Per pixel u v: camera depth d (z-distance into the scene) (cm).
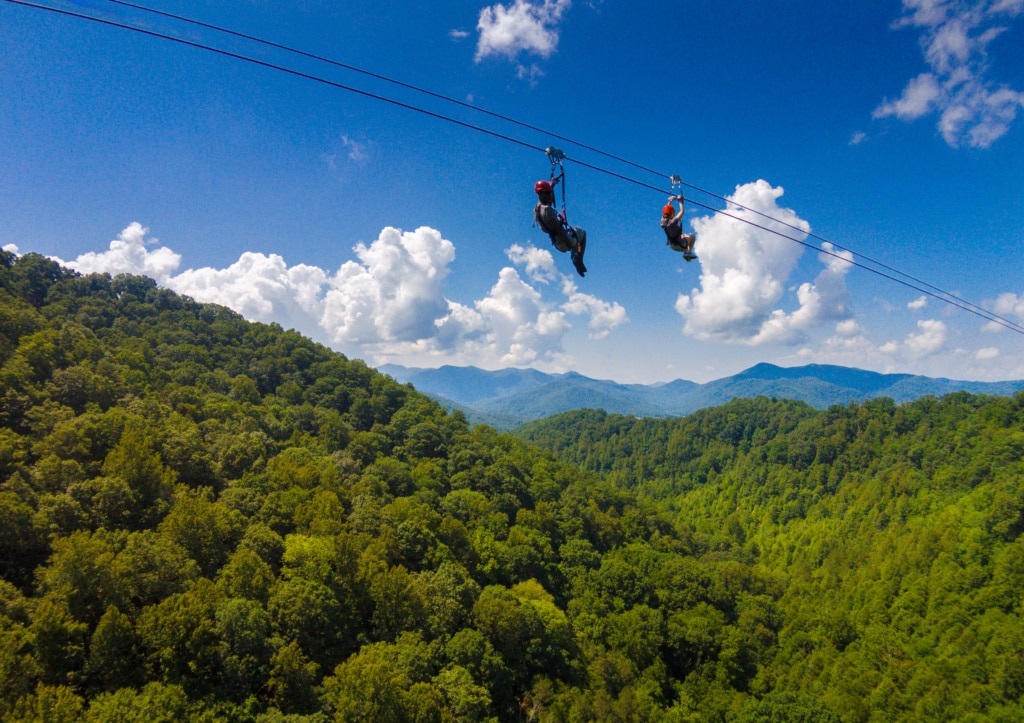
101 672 3198
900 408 15400
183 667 3412
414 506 6575
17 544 3897
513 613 5056
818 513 13112
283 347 11806
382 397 11094
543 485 10125
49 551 4056
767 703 5291
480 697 4031
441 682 4075
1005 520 8275
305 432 8681
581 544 8131
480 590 5522
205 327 11494
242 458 6406
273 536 4925
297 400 10194
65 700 2742
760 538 13350
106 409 6269
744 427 19562
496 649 4947
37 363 6181
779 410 19288
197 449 6106
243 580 4109
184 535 4441
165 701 3003
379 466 7750
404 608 4631
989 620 6781
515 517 8481
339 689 3644
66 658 3147
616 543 9256
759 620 7625
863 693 6016
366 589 4694
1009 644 6141
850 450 14700
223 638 3588
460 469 9256
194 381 8906
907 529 10025
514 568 6750
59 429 5106
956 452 12212
